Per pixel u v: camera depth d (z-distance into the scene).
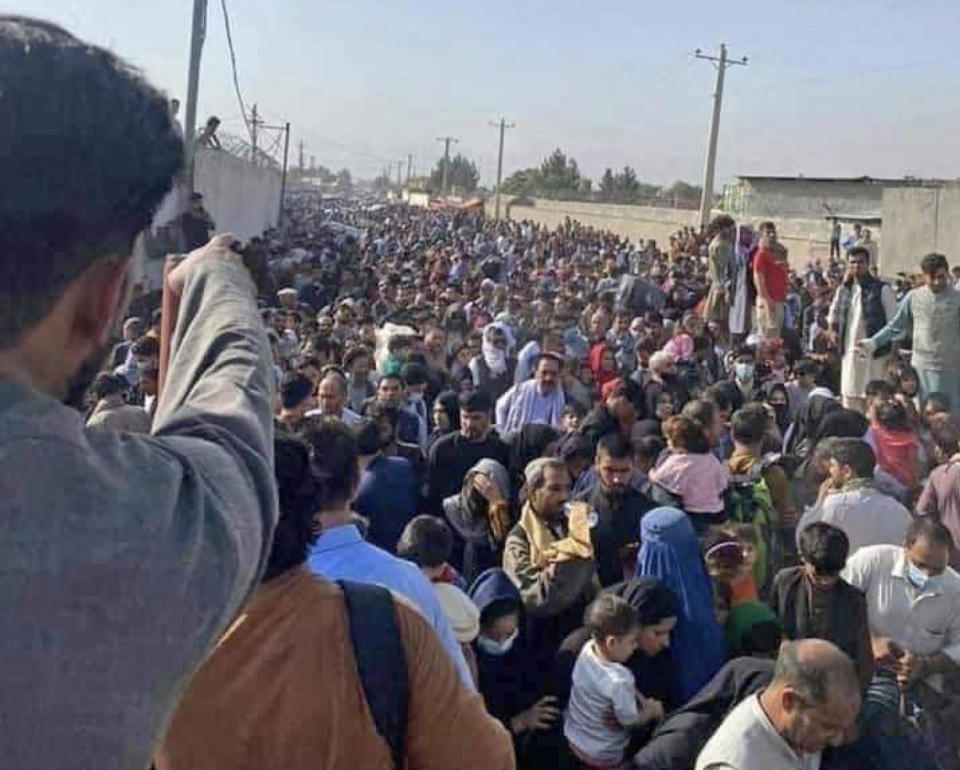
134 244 0.90
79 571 0.83
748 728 3.31
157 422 1.18
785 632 4.72
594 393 10.30
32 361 0.87
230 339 1.22
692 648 4.62
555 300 16.75
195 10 14.55
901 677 4.70
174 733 1.68
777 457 6.86
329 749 1.66
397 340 10.50
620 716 4.27
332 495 2.95
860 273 9.76
